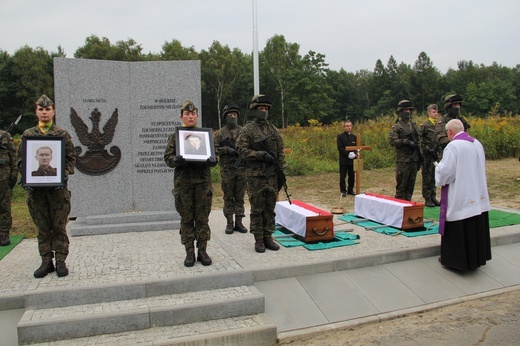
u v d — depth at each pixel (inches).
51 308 171.6
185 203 203.9
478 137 776.3
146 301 177.8
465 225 222.4
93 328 162.6
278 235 268.1
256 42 432.5
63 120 279.9
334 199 443.8
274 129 237.5
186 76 289.0
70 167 197.9
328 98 2018.9
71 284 180.5
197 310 172.9
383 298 201.0
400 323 183.5
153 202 296.0
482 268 235.0
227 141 282.8
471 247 221.9
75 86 280.1
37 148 187.9
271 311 186.2
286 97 1973.4
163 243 249.6
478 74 2459.4
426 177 360.5
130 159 292.7
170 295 183.9
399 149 343.9
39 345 155.7
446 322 182.4
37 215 192.1
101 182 288.8
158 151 293.3
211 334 162.9
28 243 271.3
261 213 235.8
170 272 195.5
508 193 447.5
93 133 284.8
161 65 288.4
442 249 229.0
